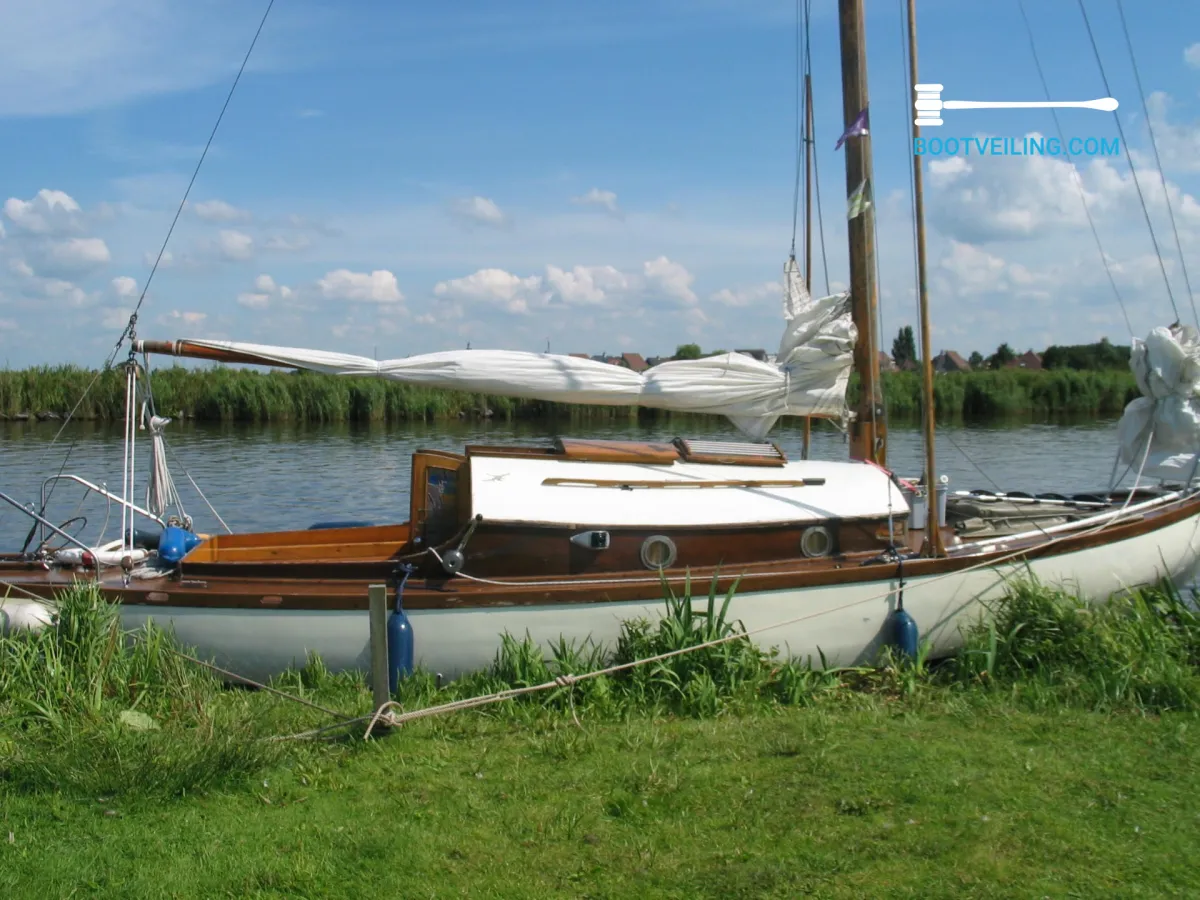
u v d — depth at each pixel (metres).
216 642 6.68
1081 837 4.34
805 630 7.10
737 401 7.82
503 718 6.01
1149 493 9.47
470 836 4.44
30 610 6.65
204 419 33.66
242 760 5.08
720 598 6.93
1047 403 40.00
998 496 9.65
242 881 4.03
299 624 6.64
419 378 7.12
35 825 4.50
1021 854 4.19
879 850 4.24
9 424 29.00
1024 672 6.70
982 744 5.50
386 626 6.12
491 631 6.68
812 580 7.04
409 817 4.64
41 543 7.53
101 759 4.98
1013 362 66.50
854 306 8.52
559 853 4.27
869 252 8.45
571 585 6.73
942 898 3.85
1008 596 7.26
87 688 5.87
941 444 25.55
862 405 8.58
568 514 6.89
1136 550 7.91
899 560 7.25
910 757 5.29
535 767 5.27
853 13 8.43
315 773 5.15
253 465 20.31
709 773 5.11
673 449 7.95
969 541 7.91
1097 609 7.29
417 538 7.45
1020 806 4.66
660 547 7.05
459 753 5.47
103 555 7.17
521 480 7.09
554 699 6.20
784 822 4.54
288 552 7.80
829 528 7.45
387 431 29.77
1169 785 4.89
